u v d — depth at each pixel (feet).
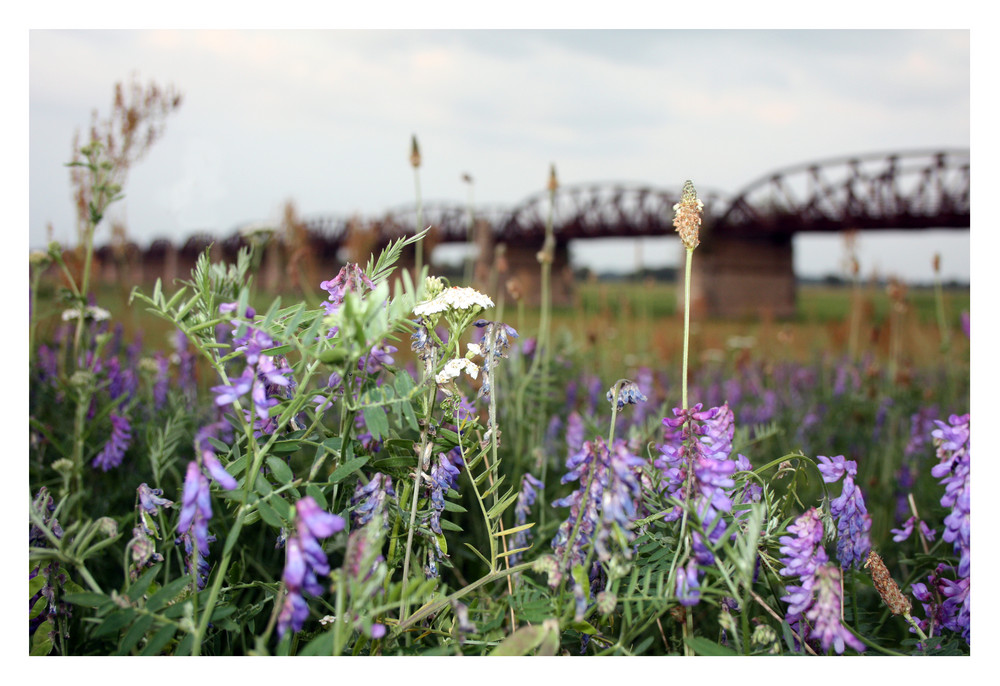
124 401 2.39
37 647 1.29
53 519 1.33
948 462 1.29
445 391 1.39
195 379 2.81
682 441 1.21
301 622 1.04
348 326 1.14
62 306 2.39
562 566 1.19
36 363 2.27
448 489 1.36
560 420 2.91
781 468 1.37
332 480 1.20
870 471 3.03
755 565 1.30
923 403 3.82
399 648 1.23
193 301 1.19
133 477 2.11
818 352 5.22
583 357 3.62
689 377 5.22
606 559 1.16
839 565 1.37
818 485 2.11
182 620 1.13
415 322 1.28
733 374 5.02
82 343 2.33
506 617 1.36
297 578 1.01
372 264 1.34
